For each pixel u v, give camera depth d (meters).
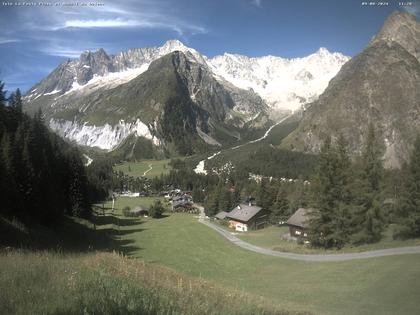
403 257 52.78
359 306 34.78
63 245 61.81
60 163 103.56
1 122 87.25
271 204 128.12
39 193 74.62
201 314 13.31
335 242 73.19
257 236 107.38
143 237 106.75
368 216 67.31
